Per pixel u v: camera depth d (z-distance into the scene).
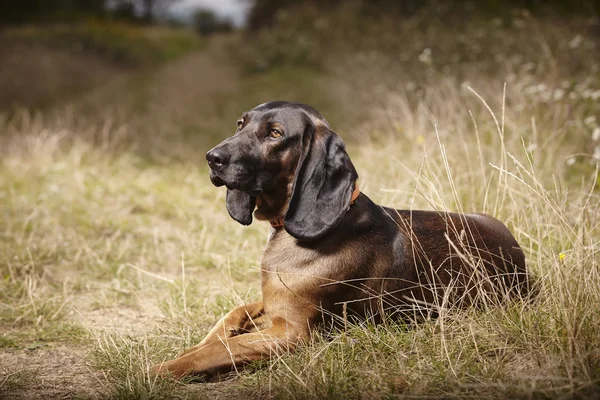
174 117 12.91
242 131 3.49
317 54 16.11
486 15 12.85
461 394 2.66
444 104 7.11
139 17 47.38
